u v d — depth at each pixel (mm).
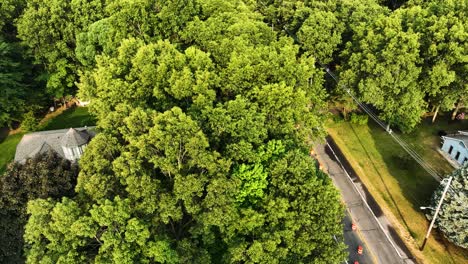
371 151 61000
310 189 35594
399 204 52062
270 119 45562
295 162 36750
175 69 48750
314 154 61312
